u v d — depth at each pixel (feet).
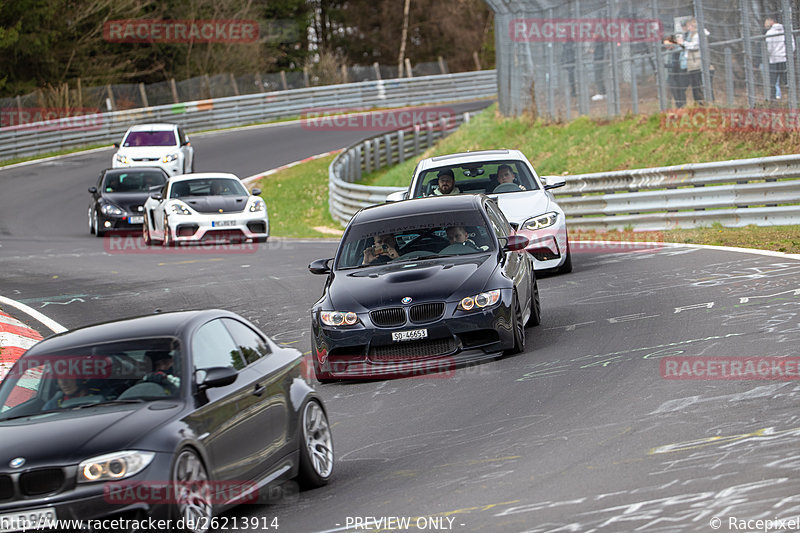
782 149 255.50
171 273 226.99
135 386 75.10
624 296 156.04
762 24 261.44
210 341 80.89
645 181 241.14
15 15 626.64
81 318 176.35
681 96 302.25
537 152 347.15
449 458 86.28
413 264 128.47
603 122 340.18
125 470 66.59
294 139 563.89
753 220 219.82
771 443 78.07
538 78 378.12
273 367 84.84
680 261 183.11
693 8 292.61
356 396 115.65
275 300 185.26
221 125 622.13
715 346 115.14
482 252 129.90
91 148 566.77
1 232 347.15
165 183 322.55
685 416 88.89
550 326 140.67
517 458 83.05
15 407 75.77
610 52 331.77
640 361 112.68
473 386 112.06
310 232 328.08
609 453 80.89
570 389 104.63
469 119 514.68
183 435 69.46
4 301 196.03
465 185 187.52
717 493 68.33
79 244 297.74
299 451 83.92
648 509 66.59
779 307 132.16
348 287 124.06
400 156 474.90
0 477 66.90
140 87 643.04
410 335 118.83
